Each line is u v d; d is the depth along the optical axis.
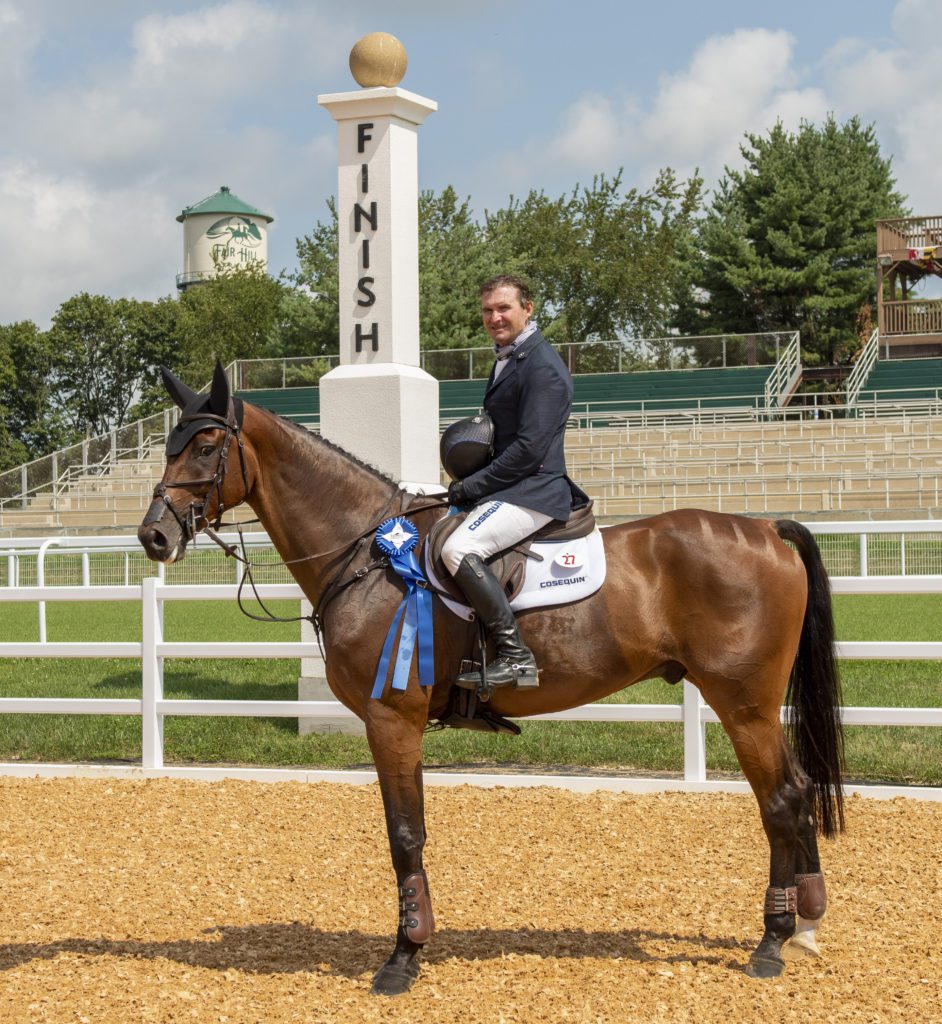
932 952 4.96
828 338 53.34
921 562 18.25
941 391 37.88
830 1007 4.41
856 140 57.03
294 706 8.59
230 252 84.12
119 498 34.03
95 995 4.66
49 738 9.70
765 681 4.89
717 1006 4.44
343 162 9.72
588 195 58.22
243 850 6.73
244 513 22.70
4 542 13.71
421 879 4.83
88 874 6.33
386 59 9.57
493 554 4.91
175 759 9.17
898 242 43.09
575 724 9.79
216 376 5.00
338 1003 4.58
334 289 48.06
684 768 8.10
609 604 4.92
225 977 4.86
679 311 56.62
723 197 56.84
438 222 55.50
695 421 36.03
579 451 34.38
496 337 5.05
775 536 5.09
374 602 4.97
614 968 4.85
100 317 71.56
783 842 4.86
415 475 9.61
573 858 6.44
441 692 5.01
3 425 68.19
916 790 7.54
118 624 17.77
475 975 4.82
